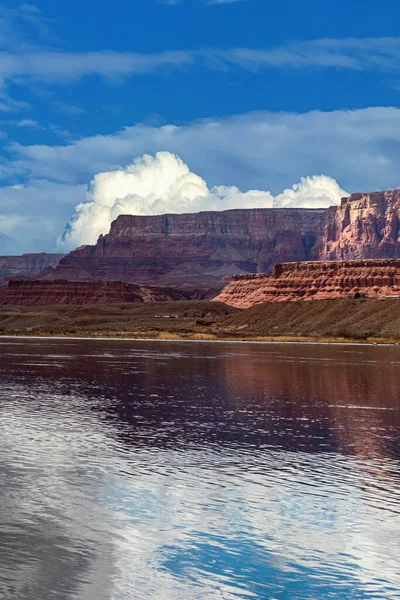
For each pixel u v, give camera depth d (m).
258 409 52.28
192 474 31.91
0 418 47.25
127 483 30.38
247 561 22.17
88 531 24.48
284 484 30.28
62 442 39.00
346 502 27.69
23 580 20.50
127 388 66.62
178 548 23.11
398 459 34.97
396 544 23.52
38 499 27.98
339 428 43.78
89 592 19.91
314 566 21.86
